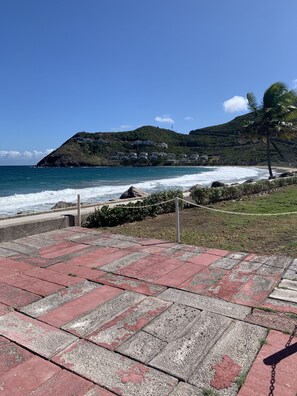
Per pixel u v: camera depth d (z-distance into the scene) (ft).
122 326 12.26
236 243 23.93
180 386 9.21
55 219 28.55
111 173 235.81
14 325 12.50
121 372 9.80
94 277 17.07
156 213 37.96
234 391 8.95
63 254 21.30
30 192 100.53
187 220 34.50
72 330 12.06
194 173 207.51
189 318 12.73
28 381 9.50
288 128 94.84
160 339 11.39
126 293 15.06
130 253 21.18
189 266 18.47
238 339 11.28
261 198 51.21
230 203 46.55
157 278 16.76
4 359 10.49
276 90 91.09
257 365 9.95
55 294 15.15
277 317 12.63
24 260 20.20
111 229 30.17
